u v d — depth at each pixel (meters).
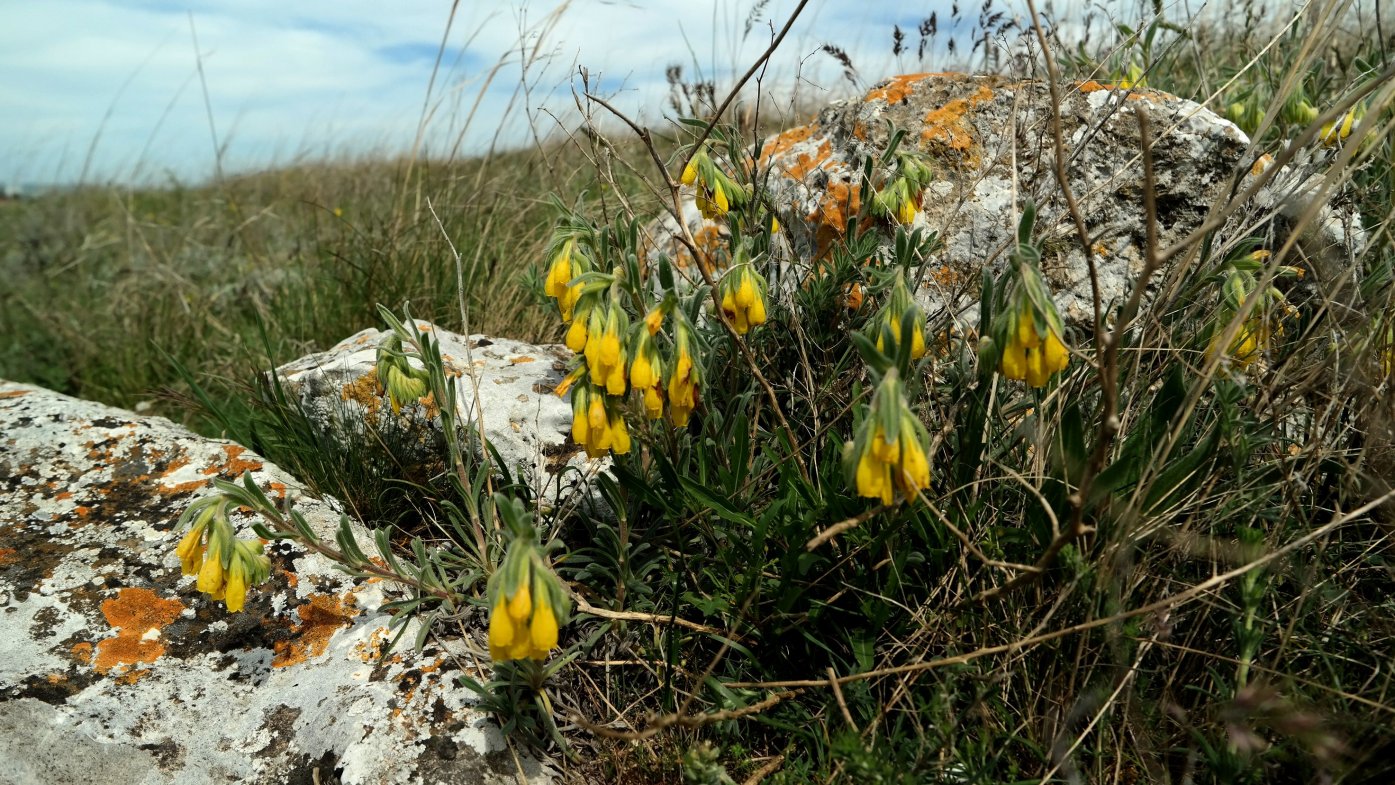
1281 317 0.44
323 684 0.39
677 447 0.40
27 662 0.39
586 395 0.34
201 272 1.11
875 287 0.34
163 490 0.49
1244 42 0.72
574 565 0.45
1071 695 0.33
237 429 0.60
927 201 0.53
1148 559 0.35
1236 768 0.29
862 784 0.31
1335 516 0.35
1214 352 0.35
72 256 1.36
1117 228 0.52
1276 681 0.33
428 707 0.38
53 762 0.36
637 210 0.78
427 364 0.40
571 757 0.36
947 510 0.38
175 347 0.90
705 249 0.63
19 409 0.55
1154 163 0.52
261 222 1.30
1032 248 0.30
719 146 0.53
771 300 0.50
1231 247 0.42
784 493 0.40
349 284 0.81
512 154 0.99
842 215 0.55
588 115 0.46
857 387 0.43
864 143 0.56
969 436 0.37
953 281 0.52
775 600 0.39
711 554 0.42
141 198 1.76
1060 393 0.39
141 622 0.41
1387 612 0.35
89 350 0.95
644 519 0.46
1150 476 0.33
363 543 0.47
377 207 1.04
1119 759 0.31
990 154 0.54
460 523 0.47
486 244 0.83
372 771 0.35
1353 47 0.74
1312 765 0.30
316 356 0.63
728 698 0.35
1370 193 0.49
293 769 0.36
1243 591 0.32
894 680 0.36
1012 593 0.36
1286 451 0.38
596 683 0.40
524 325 0.72
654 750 0.36
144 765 0.36
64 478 0.49
